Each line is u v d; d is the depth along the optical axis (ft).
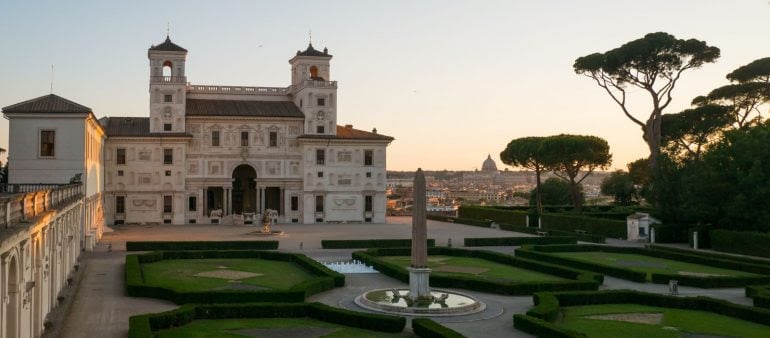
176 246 243.19
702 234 265.75
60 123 245.24
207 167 386.93
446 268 205.57
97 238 274.77
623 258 233.96
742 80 353.92
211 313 128.88
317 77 413.18
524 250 231.71
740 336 118.93
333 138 397.60
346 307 143.74
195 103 401.08
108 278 177.78
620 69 346.95
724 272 200.54
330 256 236.84
